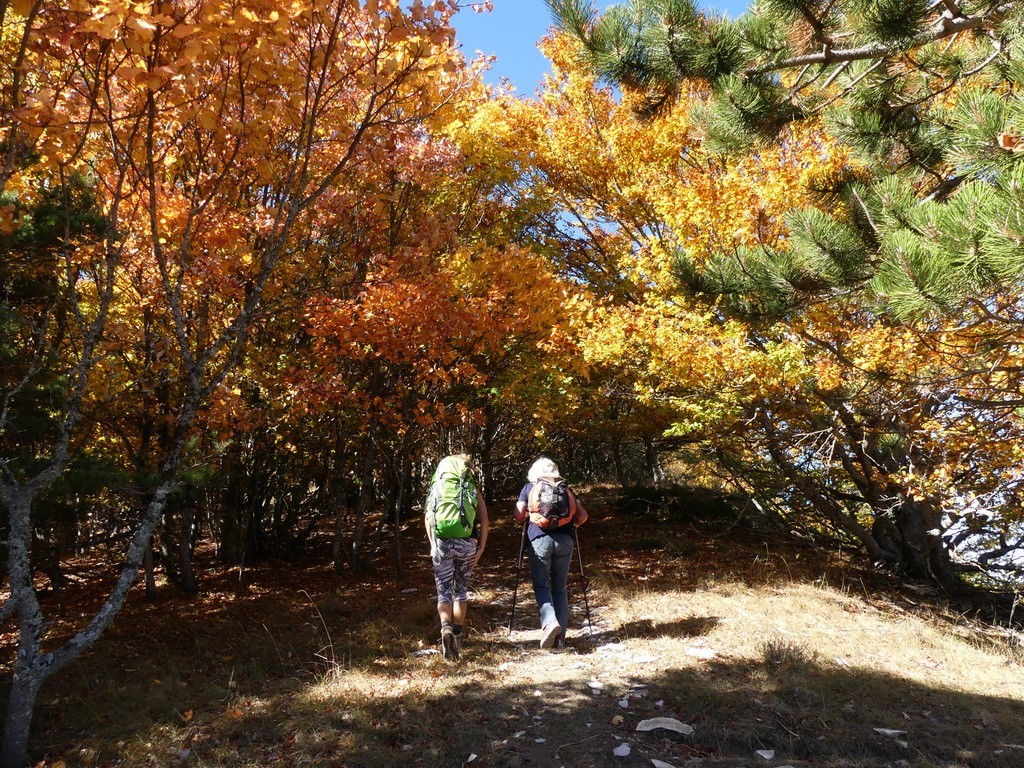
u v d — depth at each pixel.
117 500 8.51
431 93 7.30
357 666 5.50
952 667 5.86
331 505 11.77
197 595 8.56
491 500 15.62
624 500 14.20
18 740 4.08
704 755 3.97
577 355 9.09
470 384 9.86
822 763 3.88
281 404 8.07
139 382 7.18
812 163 8.26
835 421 9.21
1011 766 3.86
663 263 8.75
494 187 11.16
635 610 6.96
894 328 7.27
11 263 5.52
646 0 5.88
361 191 8.63
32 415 5.61
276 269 7.84
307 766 3.88
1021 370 7.01
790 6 5.34
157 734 4.42
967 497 9.44
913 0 4.98
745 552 10.83
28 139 4.39
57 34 3.77
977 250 3.80
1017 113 3.91
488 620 6.91
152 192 4.38
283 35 4.23
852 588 9.43
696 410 8.68
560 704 4.62
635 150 11.20
